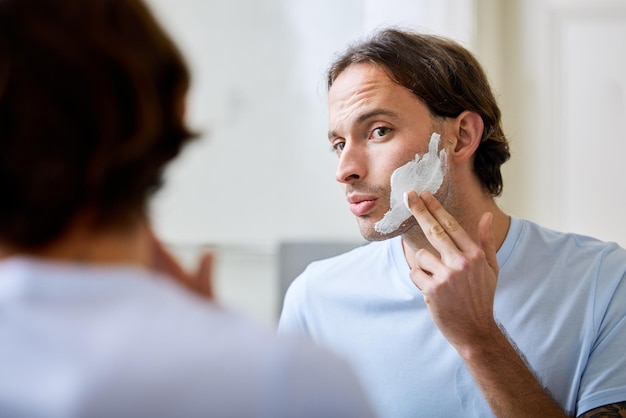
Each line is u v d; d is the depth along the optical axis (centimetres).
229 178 206
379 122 105
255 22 205
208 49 205
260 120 206
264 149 206
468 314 94
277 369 46
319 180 206
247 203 206
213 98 205
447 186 107
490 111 111
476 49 197
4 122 45
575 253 111
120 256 49
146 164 49
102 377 43
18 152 45
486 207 113
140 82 47
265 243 204
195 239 205
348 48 112
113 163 46
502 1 206
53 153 45
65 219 47
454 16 196
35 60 45
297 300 121
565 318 106
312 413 45
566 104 204
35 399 43
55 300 46
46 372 44
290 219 206
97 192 47
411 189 105
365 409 48
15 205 46
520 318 107
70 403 42
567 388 103
